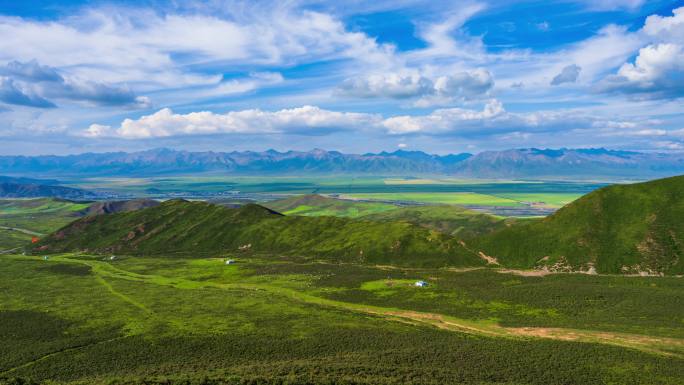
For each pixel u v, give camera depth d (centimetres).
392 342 8631
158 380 5862
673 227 15175
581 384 6344
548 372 6756
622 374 6731
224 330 9819
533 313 10800
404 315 11238
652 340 8450
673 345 8169
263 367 6800
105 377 6900
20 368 7762
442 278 14825
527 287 12900
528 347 8062
